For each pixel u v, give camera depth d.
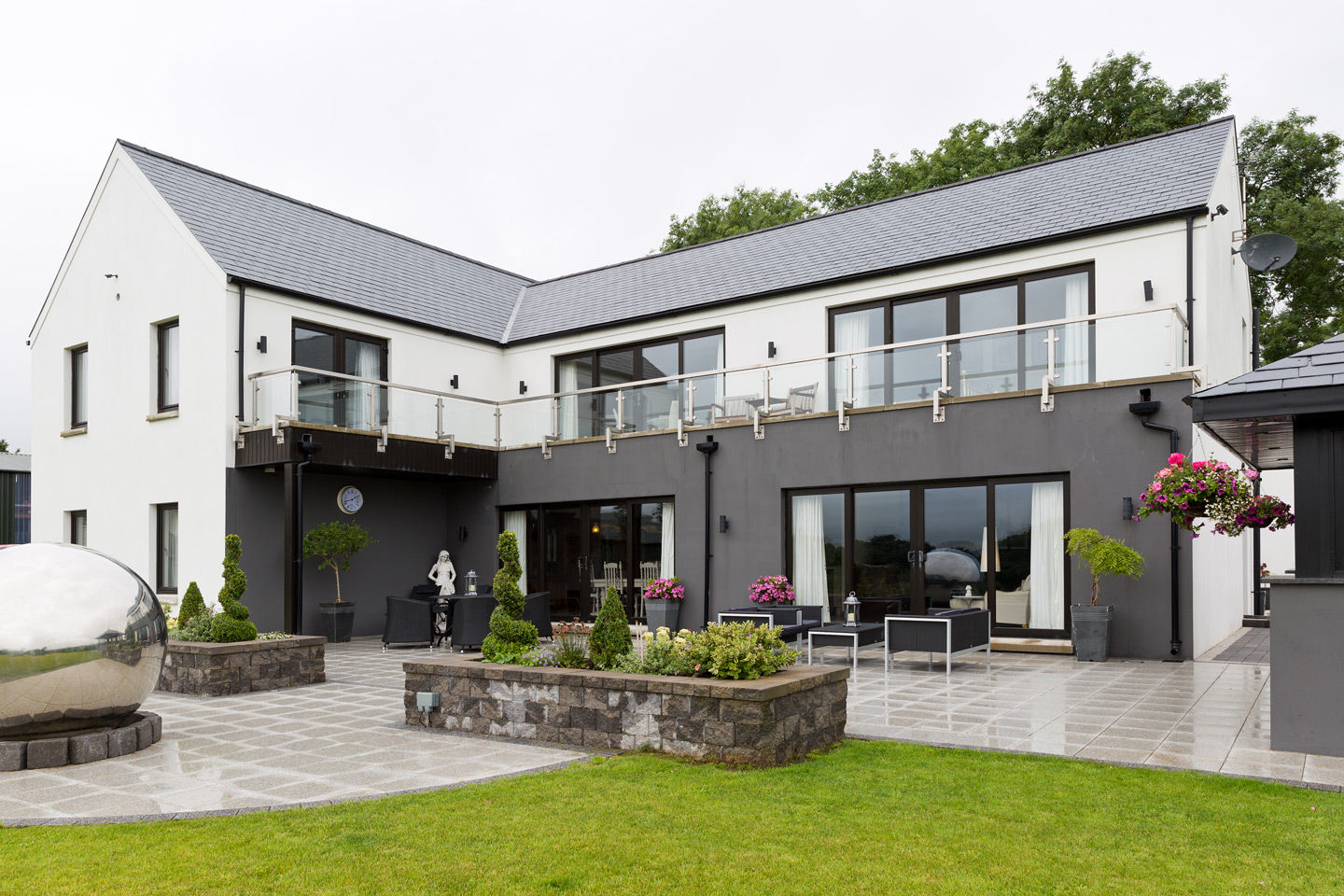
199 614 9.74
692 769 5.24
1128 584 10.36
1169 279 11.26
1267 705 7.39
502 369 17.83
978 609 10.95
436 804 4.52
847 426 12.38
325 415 12.91
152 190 14.41
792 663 6.37
